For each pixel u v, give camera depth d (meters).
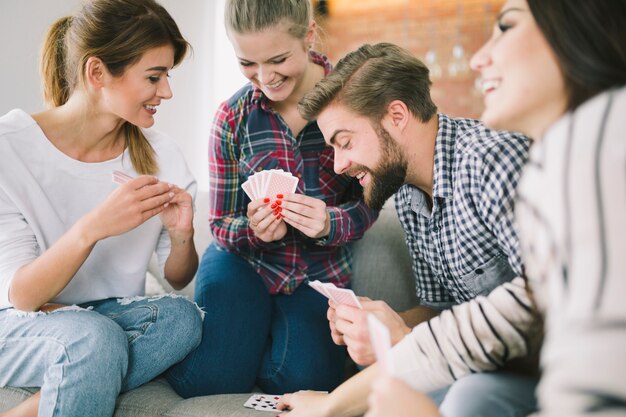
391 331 1.48
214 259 2.09
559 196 0.72
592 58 0.82
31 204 1.76
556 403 0.71
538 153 0.78
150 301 1.79
